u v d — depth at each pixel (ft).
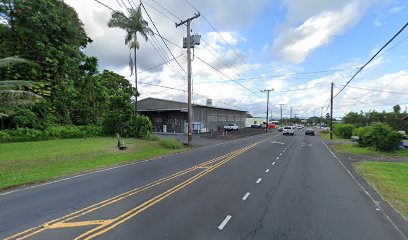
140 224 19.56
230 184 32.55
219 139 113.70
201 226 19.34
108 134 99.19
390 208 24.48
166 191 28.91
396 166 49.62
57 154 53.26
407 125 175.52
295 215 22.11
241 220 20.68
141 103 172.96
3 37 85.97
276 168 45.03
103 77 155.53
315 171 43.21
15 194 27.89
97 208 23.17
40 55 90.79
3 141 67.77
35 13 85.35
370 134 80.89
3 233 17.94
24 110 78.54
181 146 78.59
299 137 145.18
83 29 113.70
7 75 81.76
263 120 344.69
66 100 99.14
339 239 17.72
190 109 82.33
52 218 20.77
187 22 80.43
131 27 101.40
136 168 43.57
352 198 27.61
